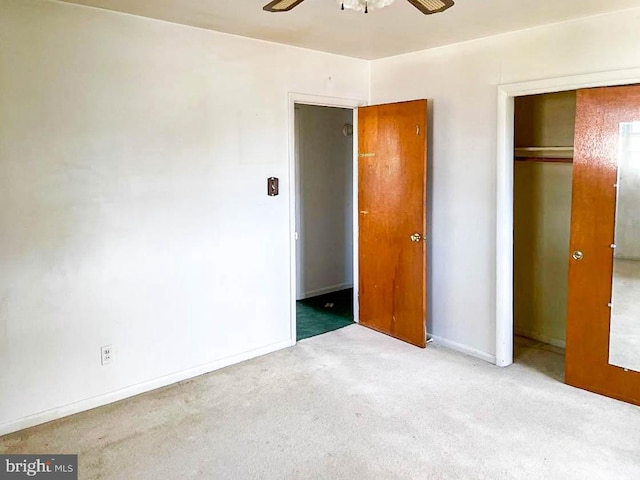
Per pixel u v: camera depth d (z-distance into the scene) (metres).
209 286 3.57
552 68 3.22
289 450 2.61
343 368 3.66
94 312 3.05
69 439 2.73
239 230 3.69
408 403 3.11
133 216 3.16
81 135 2.91
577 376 3.29
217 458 2.55
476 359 3.80
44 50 2.74
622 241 3.06
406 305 4.14
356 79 4.36
